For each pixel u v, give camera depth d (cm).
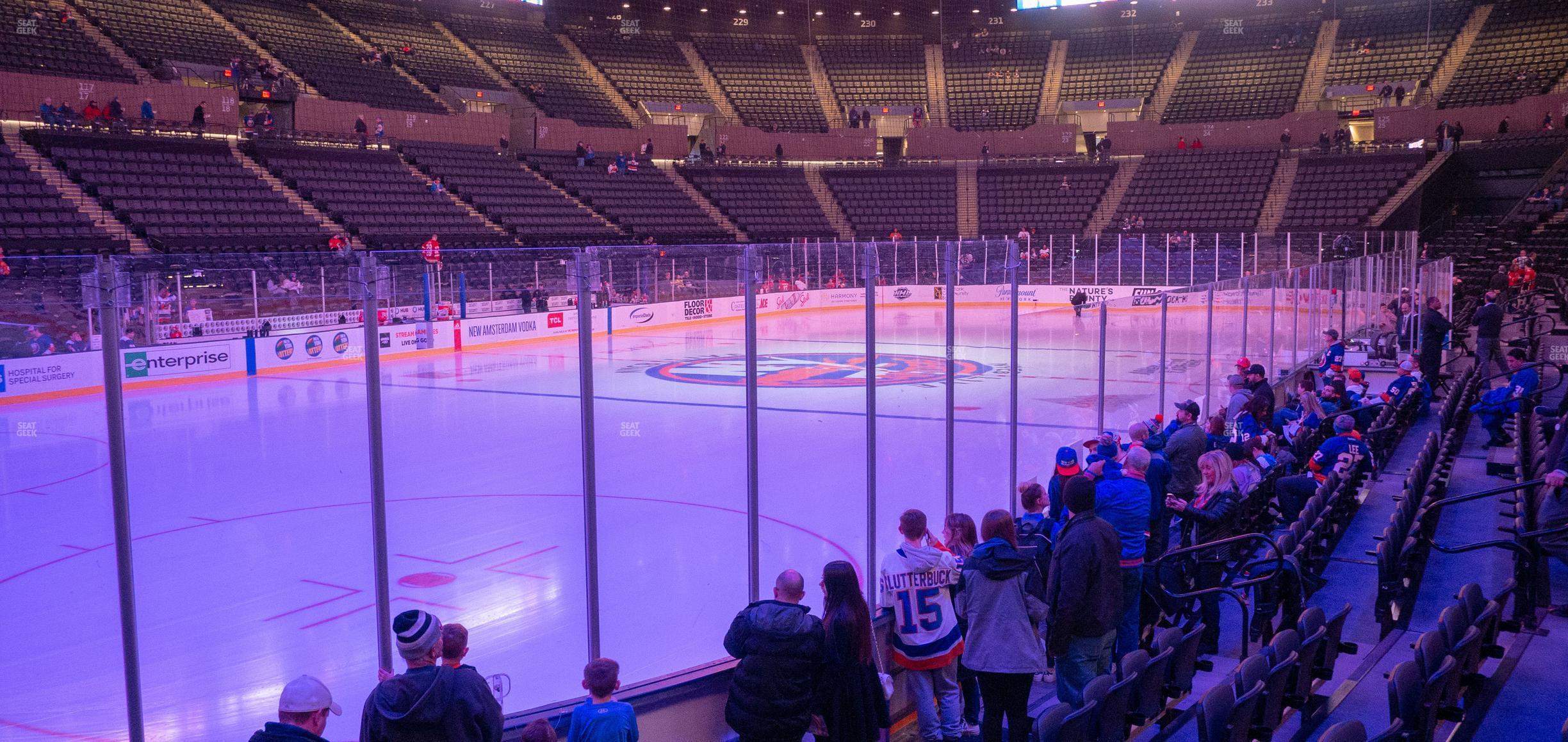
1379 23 4769
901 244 3947
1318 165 4169
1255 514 927
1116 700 518
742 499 1116
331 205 3350
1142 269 3731
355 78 4022
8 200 2666
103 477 1271
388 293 451
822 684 510
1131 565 663
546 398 1920
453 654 433
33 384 1812
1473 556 920
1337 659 705
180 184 3055
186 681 666
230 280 2167
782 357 2558
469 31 4725
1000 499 916
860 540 945
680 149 4647
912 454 1336
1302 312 1791
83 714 622
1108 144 4562
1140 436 819
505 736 495
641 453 1398
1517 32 4434
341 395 1941
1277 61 4803
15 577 889
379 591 454
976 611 554
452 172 3847
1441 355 1919
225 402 1862
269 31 4000
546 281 2956
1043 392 1276
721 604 780
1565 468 724
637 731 476
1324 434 1243
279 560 930
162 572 897
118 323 409
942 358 2475
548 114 4488
